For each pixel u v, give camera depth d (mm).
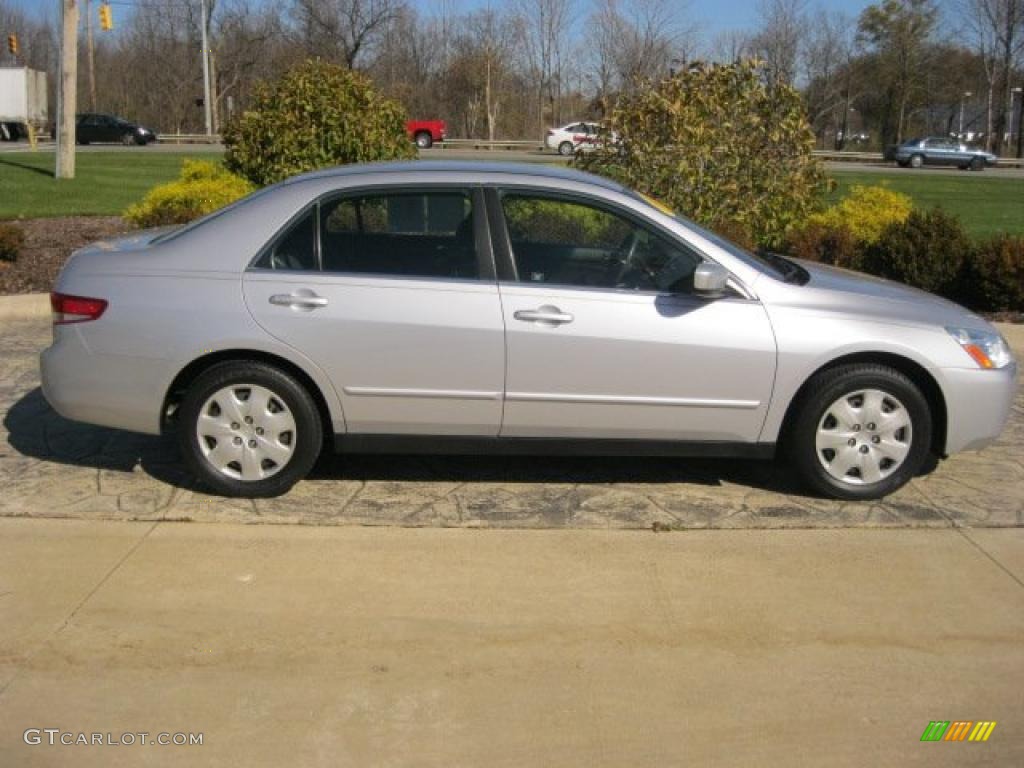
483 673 3814
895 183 30781
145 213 12266
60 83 21750
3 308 9250
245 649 3939
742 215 10562
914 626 4203
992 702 3709
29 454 5914
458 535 4941
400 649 3959
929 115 67375
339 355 5055
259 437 5195
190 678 3750
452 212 5199
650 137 10703
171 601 4273
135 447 6055
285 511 5164
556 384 5105
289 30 62438
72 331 5145
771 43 48625
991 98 62406
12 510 5102
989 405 5336
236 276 5082
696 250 5199
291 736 3434
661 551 4812
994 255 9844
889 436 5324
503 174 5266
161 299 5066
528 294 5074
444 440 5227
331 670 3814
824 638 4098
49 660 3840
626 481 5699
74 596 4297
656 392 5141
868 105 64500
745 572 4621
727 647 4020
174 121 64625
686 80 10945
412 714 3564
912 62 62031
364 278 5082
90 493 5344
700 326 5102
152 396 5129
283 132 12383
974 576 4629
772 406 5203
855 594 4445
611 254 5234
